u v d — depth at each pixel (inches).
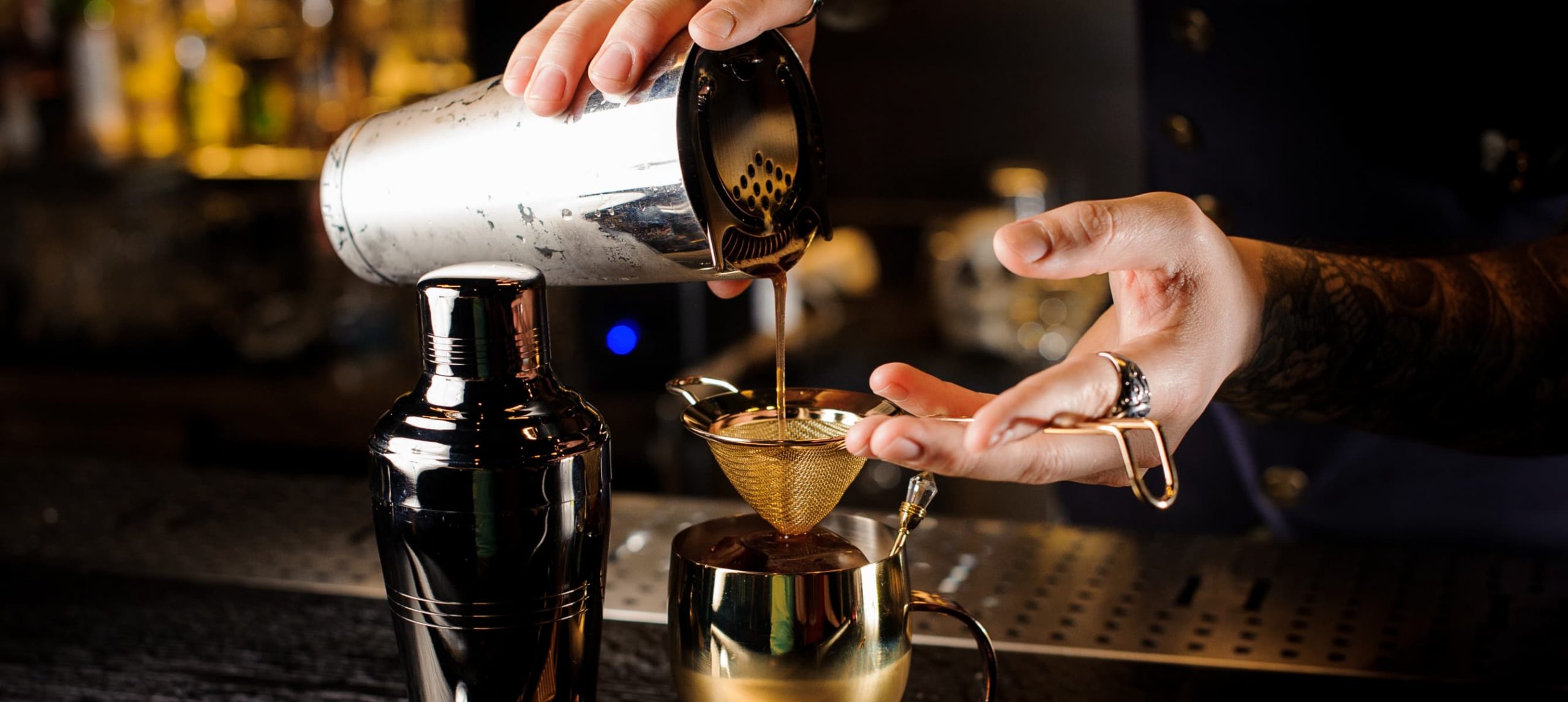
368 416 99.3
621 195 27.7
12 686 32.2
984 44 104.6
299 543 42.6
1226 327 25.5
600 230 28.6
